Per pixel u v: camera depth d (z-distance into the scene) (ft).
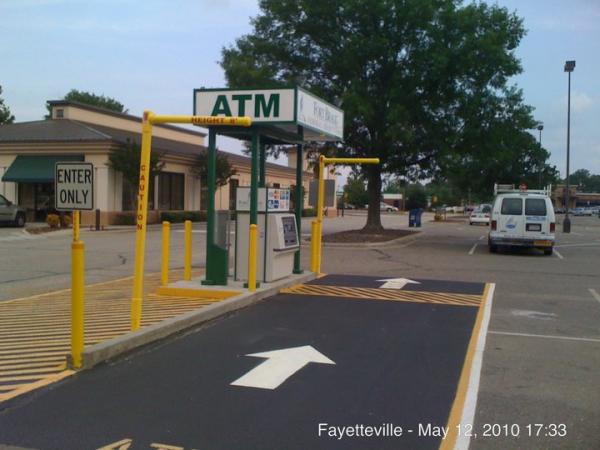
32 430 15.40
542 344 25.12
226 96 33.83
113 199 106.83
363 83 76.23
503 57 72.69
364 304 33.09
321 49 80.69
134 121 138.41
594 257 64.39
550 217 65.36
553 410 17.37
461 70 72.74
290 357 22.16
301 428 15.69
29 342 23.49
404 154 78.59
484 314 31.09
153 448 14.43
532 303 35.01
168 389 18.52
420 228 128.57
